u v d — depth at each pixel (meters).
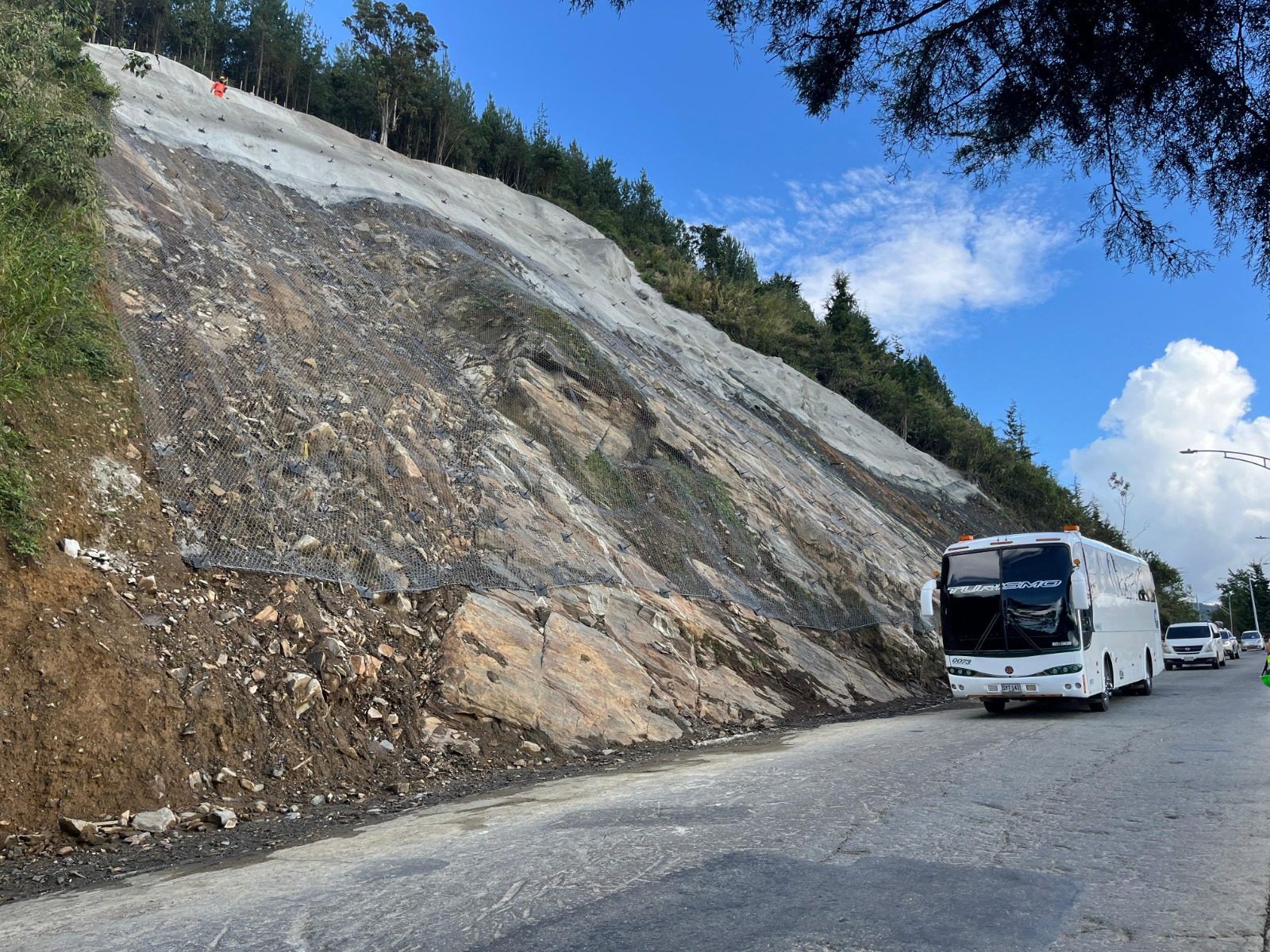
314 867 5.21
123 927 4.16
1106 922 3.56
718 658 13.48
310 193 20.56
